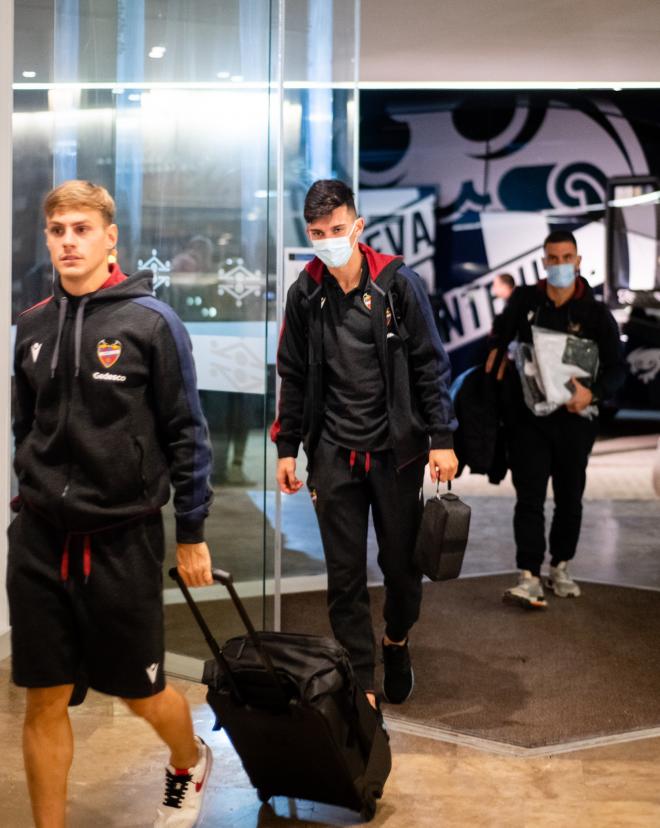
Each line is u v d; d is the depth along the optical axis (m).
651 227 9.32
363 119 9.55
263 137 3.54
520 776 2.82
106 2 3.67
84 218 2.18
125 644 2.21
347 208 2.87
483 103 9.41
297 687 2.34
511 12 5.25
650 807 2.64
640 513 6.57
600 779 2.81
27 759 2.24
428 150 9.58
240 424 3.63
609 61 6.14
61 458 2.19
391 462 3.03
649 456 8.66
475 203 9.59
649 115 9.23
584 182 9.42
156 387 2.22
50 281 3.78
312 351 3.04
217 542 3.69
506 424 4.49
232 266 3.62
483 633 4.16
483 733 3.12
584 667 3.75
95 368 2.17
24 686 2.20
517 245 9.57
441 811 2.61
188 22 3.61
